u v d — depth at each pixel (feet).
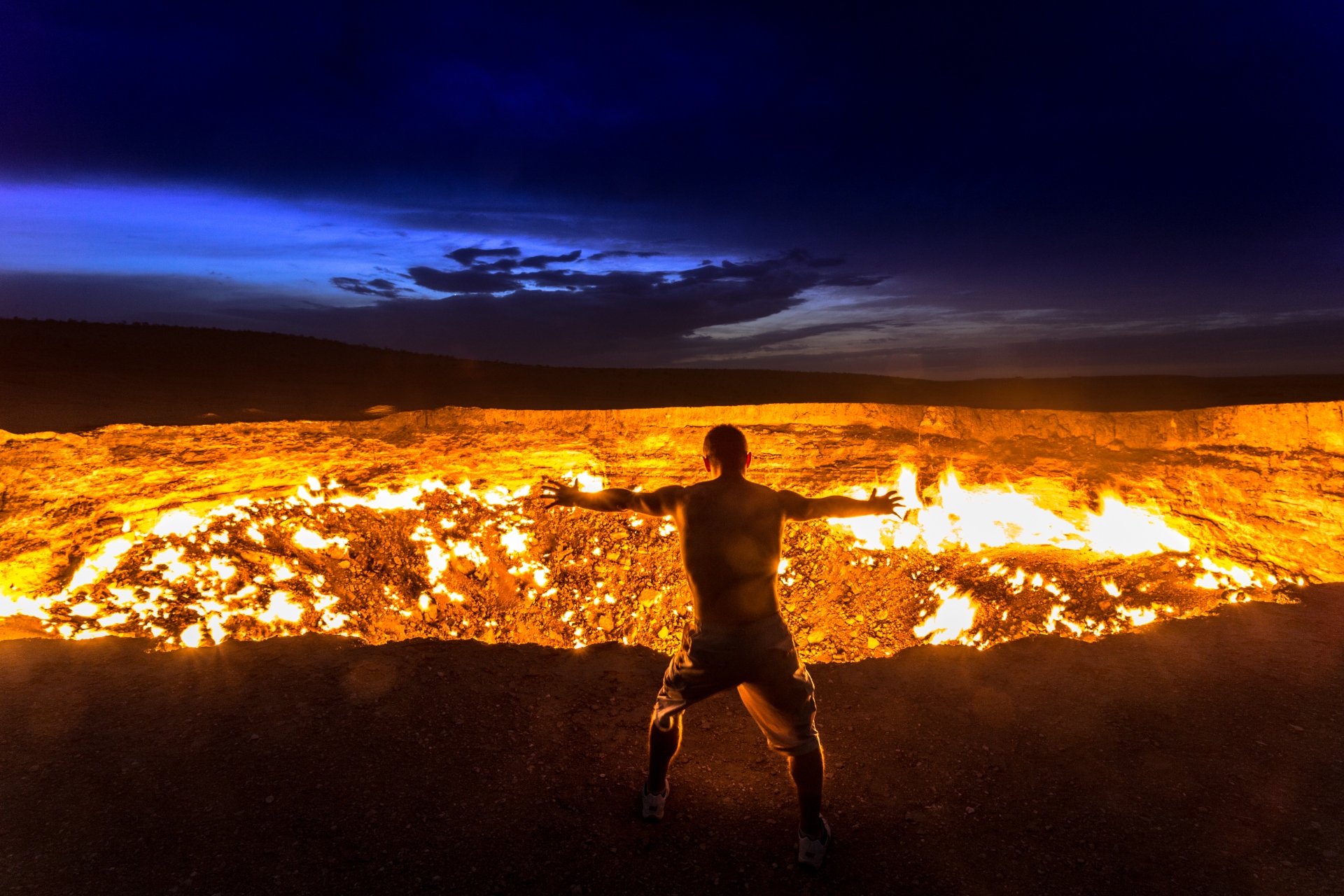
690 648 7.30
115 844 7.41
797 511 7.60
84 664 11.51
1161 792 8.30
